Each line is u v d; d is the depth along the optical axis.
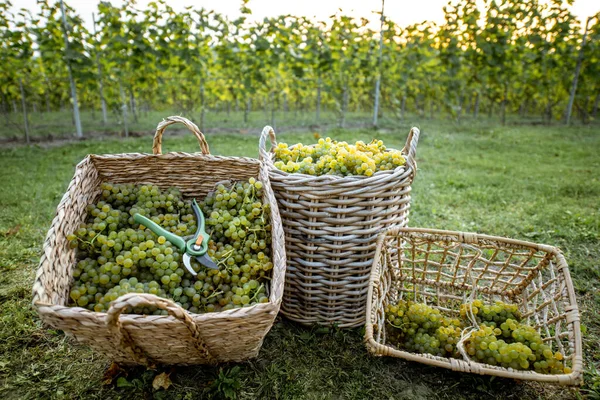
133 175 2.60
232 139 9.91
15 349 2.27
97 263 2.05
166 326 1.55
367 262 2.35
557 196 5.19
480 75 13.82
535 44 13.58
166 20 10.15
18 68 9.95
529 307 2.61
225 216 2.30
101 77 10.38
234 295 2.05
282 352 2.27
